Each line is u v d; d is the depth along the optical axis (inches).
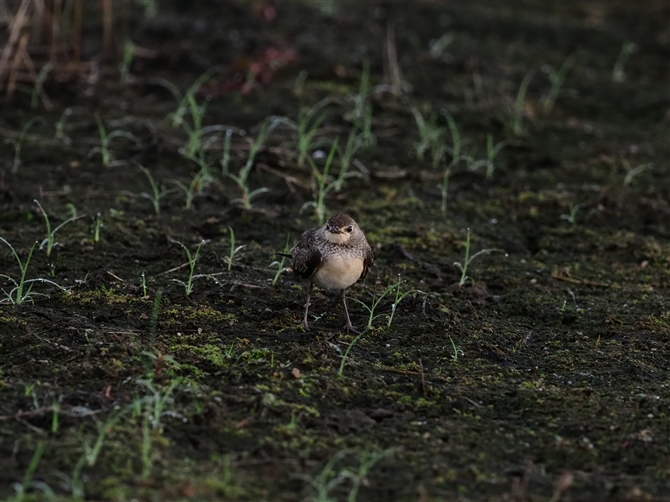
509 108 695.7
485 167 621.9
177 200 557.6
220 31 770.2
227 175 593.6
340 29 794.8
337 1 856.9
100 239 502.6
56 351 385.7
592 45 807.7
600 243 534.9
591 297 471.5
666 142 665.6
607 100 721.0
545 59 775.7
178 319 424.5
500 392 379.2
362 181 593.3
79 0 698.2
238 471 319.0
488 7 864.3
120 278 462.0
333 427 349.1
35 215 526.0
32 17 721.6
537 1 887.1
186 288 452.8
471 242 531.2
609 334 433.7
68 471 311.4
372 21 814.5
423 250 519.2
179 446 331.0
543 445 343.9
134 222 523.5
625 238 541.3
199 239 511.8
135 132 634.2
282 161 601.3
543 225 559.5
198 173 578.9
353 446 337.1
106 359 381.1
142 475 311.3
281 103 681.0
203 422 343.6
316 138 639.1
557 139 663.1
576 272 501.4
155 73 711.7
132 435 331.6
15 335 398.9
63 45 721.6
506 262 510.9
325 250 413.7
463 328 432.1
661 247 531.5
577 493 315.3
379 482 317.4
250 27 784.9
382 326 430.9
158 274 468.4
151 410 346.9
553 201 577.6
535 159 633.6
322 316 439.8
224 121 658.2
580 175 616.4
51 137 619.8
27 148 602.9
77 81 684.1
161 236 510.6
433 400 371.9
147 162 601.0
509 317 451.8
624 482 321.7
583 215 566.3
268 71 707.4
